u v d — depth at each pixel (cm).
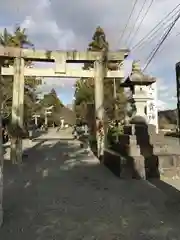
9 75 1357
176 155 930
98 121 1416
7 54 1312
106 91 2273
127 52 1398
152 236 429
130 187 766
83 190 739
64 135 4156
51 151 1869
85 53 1386
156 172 915
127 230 454
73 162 1318
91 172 1033
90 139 2095
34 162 1329
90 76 1405
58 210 564
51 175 977
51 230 458
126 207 579
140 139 988
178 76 555
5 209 575
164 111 4325
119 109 2106
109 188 758
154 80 1050
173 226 470
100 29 2527
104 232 447
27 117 2884
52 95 6800
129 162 904
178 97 554
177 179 887
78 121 3712
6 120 2244
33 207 587
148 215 526
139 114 1036
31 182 854
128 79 1047
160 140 989
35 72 1353
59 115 6856
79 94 2752
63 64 1363
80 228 465
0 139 513
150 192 705
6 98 2150
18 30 2462
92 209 568
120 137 1087
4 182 855
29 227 473
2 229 465
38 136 3856
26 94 2664
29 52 1337
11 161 1299
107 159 1164
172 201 618
